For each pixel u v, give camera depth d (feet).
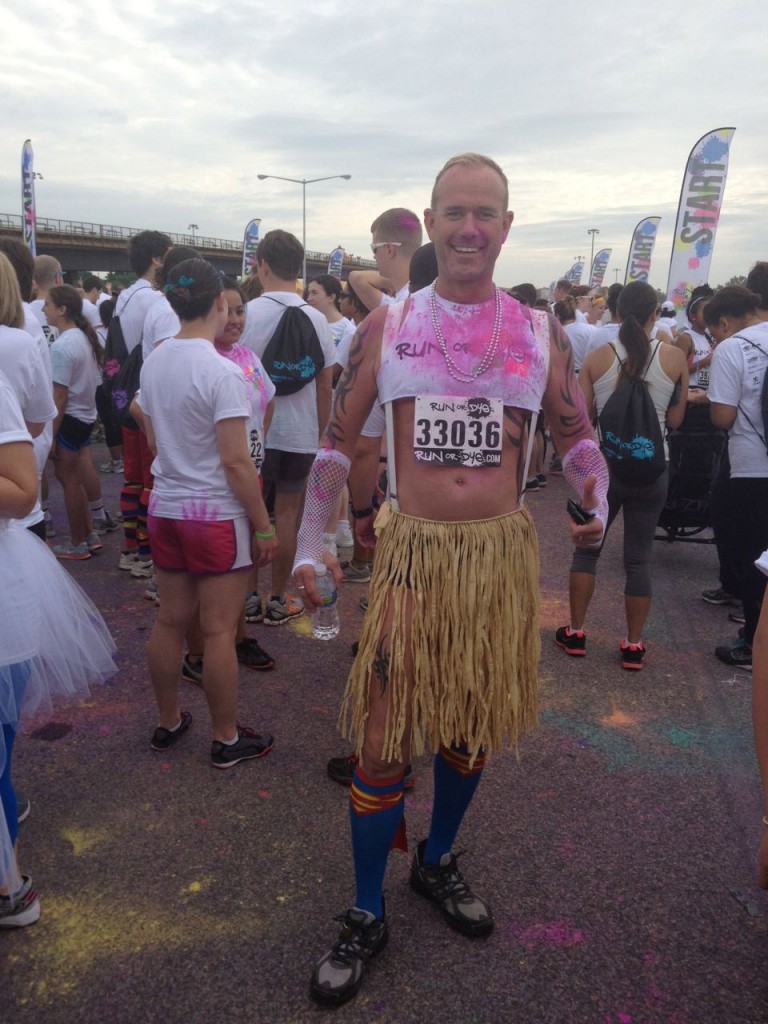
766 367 11.61
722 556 14.56
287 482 12.73
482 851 7.72
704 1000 6.09
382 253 12.50
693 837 8.04
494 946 6.56
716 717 10.59
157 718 10.09
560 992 6.12
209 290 8.19
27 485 5.69
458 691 5.94
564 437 6.56
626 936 6.70
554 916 6.91
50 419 7.60
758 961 6.49
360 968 6.04
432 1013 5.91
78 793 8.45
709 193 31.68
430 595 5.84
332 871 7.38
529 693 6.44
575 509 6.17
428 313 5.90
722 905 7.09
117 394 14.42
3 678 5.92
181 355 8.16
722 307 12.78
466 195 5.55
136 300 14.52
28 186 55.83
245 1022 5.79
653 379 11.61
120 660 11.67
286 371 12.00
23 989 6.01
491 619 5.99
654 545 19.04
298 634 12.82
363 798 6.14
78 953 6.36
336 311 17.72
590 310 34.65
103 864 7.38
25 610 6.07
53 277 18.58
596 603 14.82
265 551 8.68
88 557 16.33
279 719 10.13
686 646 12.98
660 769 9.29
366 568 15.28
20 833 7.77
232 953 6.40
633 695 11.18
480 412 5.83
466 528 5.90
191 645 11.05
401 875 7.42
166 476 8.38
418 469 5.98
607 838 7.98
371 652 5.98
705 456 16.39
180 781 8.73
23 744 9.37
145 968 6.23
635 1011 5.97
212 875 7.27
